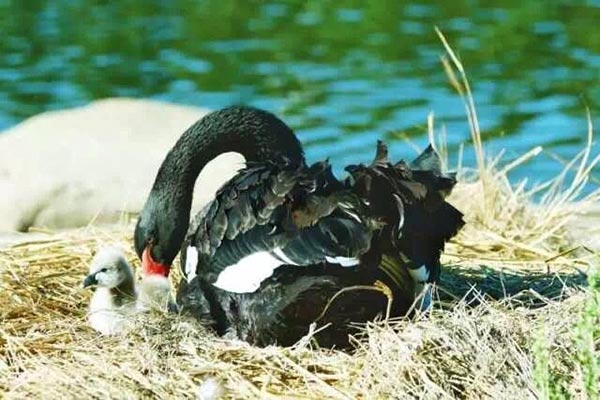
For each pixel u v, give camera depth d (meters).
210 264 10.10
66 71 24.06
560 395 8.51
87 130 17.42
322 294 9.54
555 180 15.29
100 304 10.62
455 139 19.45
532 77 22.92
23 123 17.97
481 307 10.07
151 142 17.22
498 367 9.30
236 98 22.08
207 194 15.90
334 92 22.17
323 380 9.38
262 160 11.51
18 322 10.62
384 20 27.58
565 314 9.95
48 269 11.89
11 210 15.63
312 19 28.05
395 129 20.03
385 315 9.77
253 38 26.36
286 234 9.58
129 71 23.97
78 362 9.66
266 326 9.77
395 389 9.09
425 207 9.54
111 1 30.55
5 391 9.38
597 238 13.60
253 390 9.20
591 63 23.80
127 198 15.90
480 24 26.95
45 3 30.30
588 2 29.00
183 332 9.91
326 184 9.74
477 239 13.28
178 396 9.15
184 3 30.12
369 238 9.30
